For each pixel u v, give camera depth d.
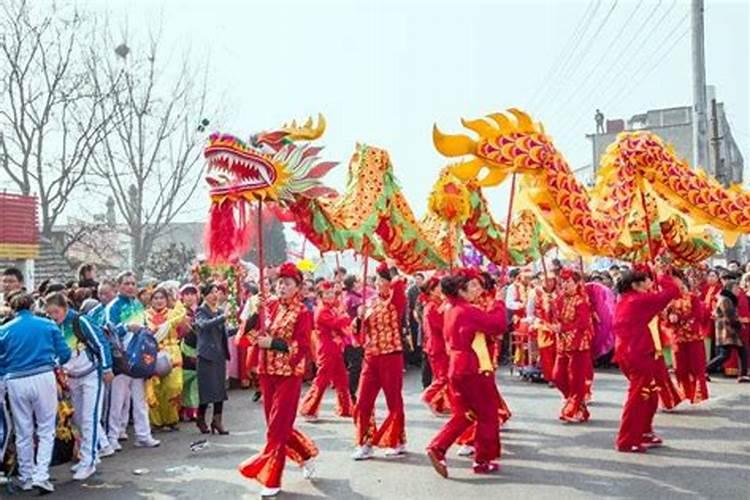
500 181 7.94
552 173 8.14
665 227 11.81
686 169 9.19
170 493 7.29
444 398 10.62
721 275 14.41
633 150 9.10
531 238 11.67
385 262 9.45
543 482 7.30
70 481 7.79
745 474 7.43
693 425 9.69
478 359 7.53
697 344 11.00
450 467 7.96
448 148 7.73
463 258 12.01
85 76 24.28
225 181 7.48
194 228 39.41
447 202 9.91
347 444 9.19
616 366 15.19
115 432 9.10
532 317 13.12
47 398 7.43
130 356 9.12
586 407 10.22
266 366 7.13
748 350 13.50
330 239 8.66
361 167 9.77
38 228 21.92
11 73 22.92
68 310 8.16
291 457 7.54
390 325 8.46
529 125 8.17
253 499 7.04
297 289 7.28
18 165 23.34
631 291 8.43
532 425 9.91
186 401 10.55
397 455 8.46
